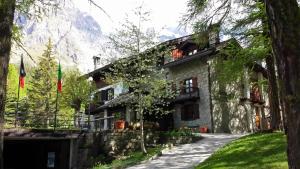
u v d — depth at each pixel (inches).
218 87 1186.0
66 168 891.4
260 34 558.6
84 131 879.1
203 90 1189.1
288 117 165.0
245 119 1272.1
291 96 163.3
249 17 537.3
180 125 1258.6
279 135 593.6
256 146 540.7
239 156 498.0
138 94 835.4
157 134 967.0
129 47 796.0
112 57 819.4
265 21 532.7
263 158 452.1
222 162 480.7
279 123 682.8
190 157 646.5
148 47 810.8
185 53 1306.6
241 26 543.5
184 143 858.1
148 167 597.3
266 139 581.0
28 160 1087.6
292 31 166.9
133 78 816.9
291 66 164.7
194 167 534.6
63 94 1539.1
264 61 703.1
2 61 217.8
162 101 859.4
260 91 1376.7
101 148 868.0
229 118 1203.9
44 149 1027.9
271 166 404.8
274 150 483.8
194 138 867.4
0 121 215.2
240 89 1279.5
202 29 498.6
